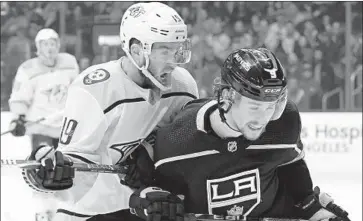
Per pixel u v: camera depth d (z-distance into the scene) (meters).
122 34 3.67
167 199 3.25
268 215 3.60
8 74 11.95
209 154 3.29
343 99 11.87
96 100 3.58
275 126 3.32
